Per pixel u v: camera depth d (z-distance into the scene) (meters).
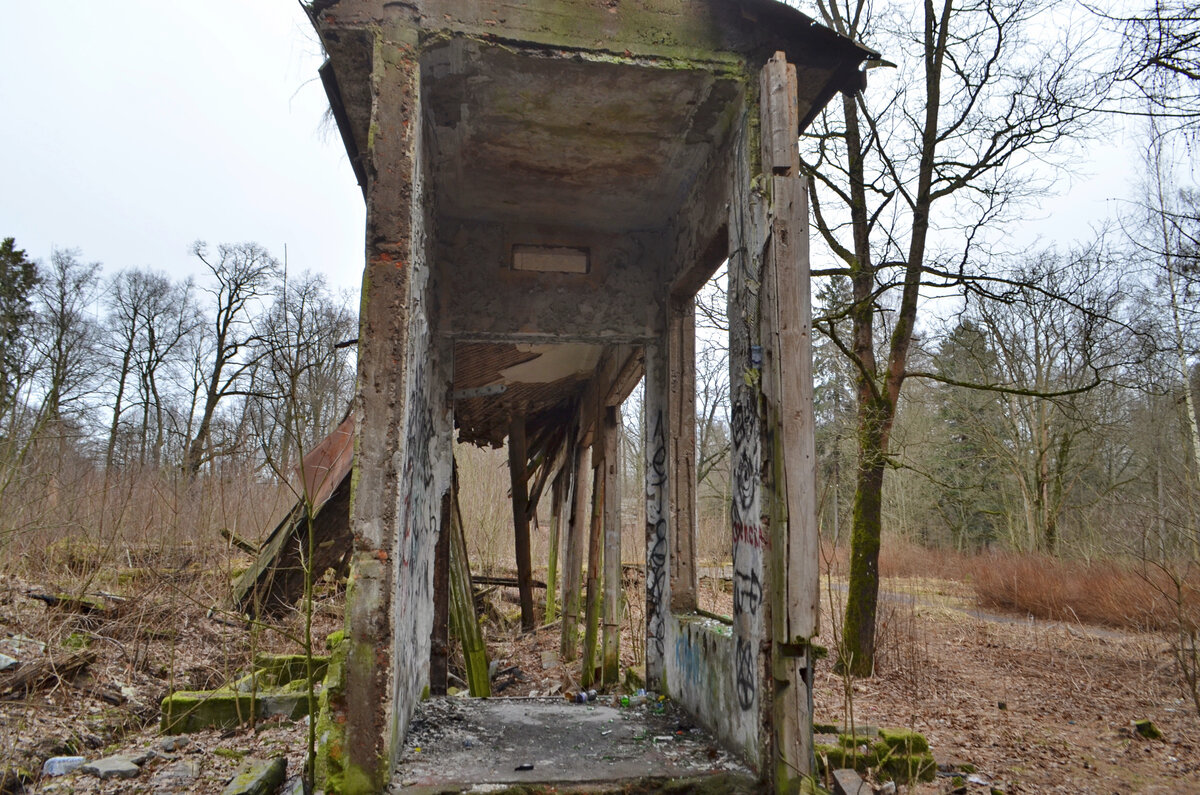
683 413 5.90
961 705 7.75
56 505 7.75
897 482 24.22
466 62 4.17
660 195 5.86
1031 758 6.18
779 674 3.62
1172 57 6.89
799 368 3.74
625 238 6.46
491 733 4.47
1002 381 18.73
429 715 4.84
